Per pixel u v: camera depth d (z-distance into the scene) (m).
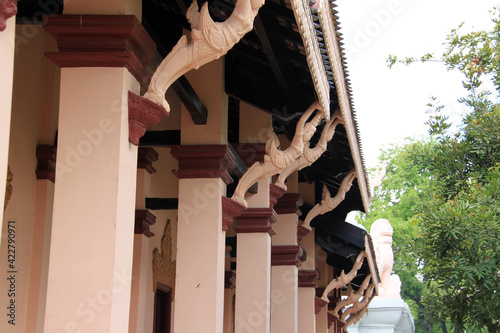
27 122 8.72
